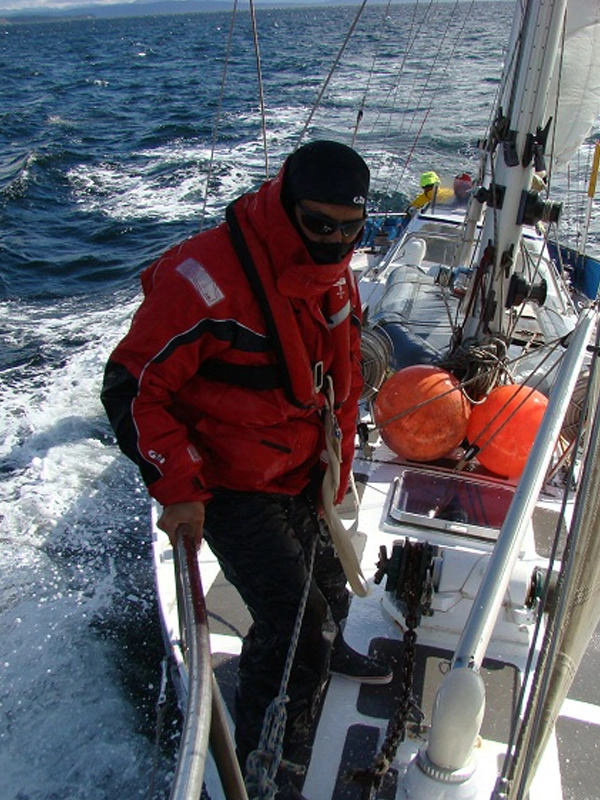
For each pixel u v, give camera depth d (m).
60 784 2.64
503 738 2.31
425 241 5.89
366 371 3.55
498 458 3.26
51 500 4.68
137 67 49.09
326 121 20.27
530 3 2.81
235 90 31.12
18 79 46.56
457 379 3.43
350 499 3.37
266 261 1.62
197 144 20.00
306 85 29.36
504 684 2.46
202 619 1.35
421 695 2.42
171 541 1.66
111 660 3.26
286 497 1.96
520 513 1.71
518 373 4.11
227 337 1.65
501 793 1.52
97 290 9.76
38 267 10.75
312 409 1.85
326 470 1.94
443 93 22.53
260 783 1.52
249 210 1.64
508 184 3.08
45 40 106.25
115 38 97.25
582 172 11.95
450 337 4.12
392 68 30.27
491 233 3.24
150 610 3.61
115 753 2.74
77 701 3.02
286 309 1.66
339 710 2.36
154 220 13.23
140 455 1.63
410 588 2.40
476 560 2.42
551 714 1.57
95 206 14.45
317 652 1.88
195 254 1.64
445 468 3.49
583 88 4.57
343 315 1.83
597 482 1.59
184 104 28.72
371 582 2.90
